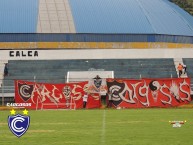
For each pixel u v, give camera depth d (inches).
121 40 3545.8
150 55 3147.1
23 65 3043.8
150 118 1627.7
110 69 3038.9
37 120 1574.8
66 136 1122.0
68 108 2240.4
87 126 1360.7
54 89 2246.6
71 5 3735.2
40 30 3508.9
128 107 2245.3
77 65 3065.9
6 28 3484.3
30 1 3742.6
